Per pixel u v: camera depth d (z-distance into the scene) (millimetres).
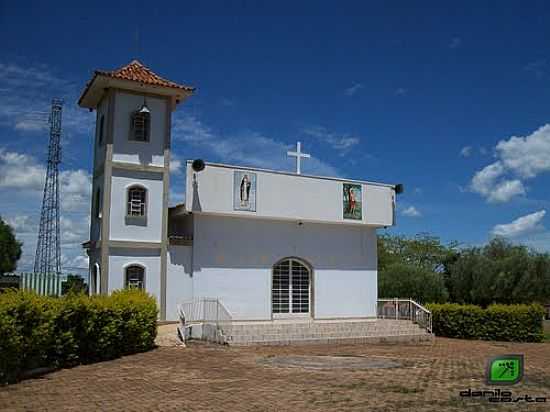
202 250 25484
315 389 12188
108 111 24703
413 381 13445
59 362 15031
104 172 24266
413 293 39500
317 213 27422
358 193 28734
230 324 23016
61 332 14930
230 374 14289
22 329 13148
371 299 29562
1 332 12203
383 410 10188
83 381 13008
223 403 10688
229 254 26062
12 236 48531
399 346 23078
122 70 25328
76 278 34188
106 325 16656
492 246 39406
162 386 12469
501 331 27109
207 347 20328
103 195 24125
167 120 25500
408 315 27875
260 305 26578
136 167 24625
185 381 13164
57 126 47125
